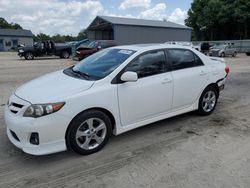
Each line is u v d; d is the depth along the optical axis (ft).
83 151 11.79
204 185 9.62
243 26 167.43
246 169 10.72
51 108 10.53
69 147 11.51
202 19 180.65
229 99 22.36
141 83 13.24
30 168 10.86
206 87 16.94
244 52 114.73
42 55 77.36
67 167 10.94
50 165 11.10
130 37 108.47
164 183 9.76
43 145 10.67
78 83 11.94
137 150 12.50
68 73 14.05
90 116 11.63
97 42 65.46
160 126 15.65
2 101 21.59
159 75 14.14
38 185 9.66
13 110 11.21
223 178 10.07
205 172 10.50
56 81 12.63
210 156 11.86
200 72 16.31
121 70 12.66
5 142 13.32
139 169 10.75
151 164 11.16
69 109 10.93
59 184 9.73
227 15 164.25
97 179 10.05
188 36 125.49
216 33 184.75
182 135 14.30
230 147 12.80
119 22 107.34
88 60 15.23
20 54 75.36
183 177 10.16
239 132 14.76
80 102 11.20
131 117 13.20
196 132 14.75
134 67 13.16
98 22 117.08
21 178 10.12
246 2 154.20
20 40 199.00
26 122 10.47
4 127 15.37
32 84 12.83
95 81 12.02
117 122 12.71
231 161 11.39
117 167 10.93
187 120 16.72
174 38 120.88
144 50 13.84
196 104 16.71
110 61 13.56
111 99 12.16
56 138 10.88
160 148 12.69
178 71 15.16
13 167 10.93
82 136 11.73
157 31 114.83
